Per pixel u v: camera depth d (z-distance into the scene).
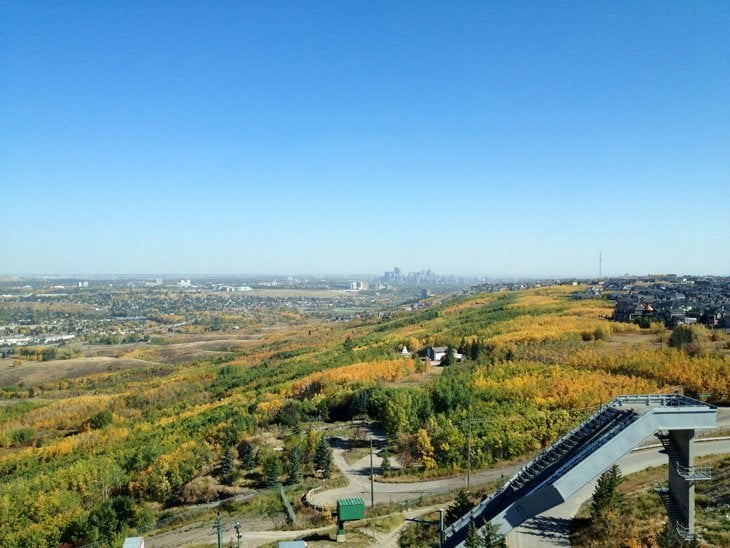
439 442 89.94
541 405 96.56
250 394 152.25
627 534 55.06
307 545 63.56
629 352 124.00
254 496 87.31
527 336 156.12
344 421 119.31
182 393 190.12
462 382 114.75
